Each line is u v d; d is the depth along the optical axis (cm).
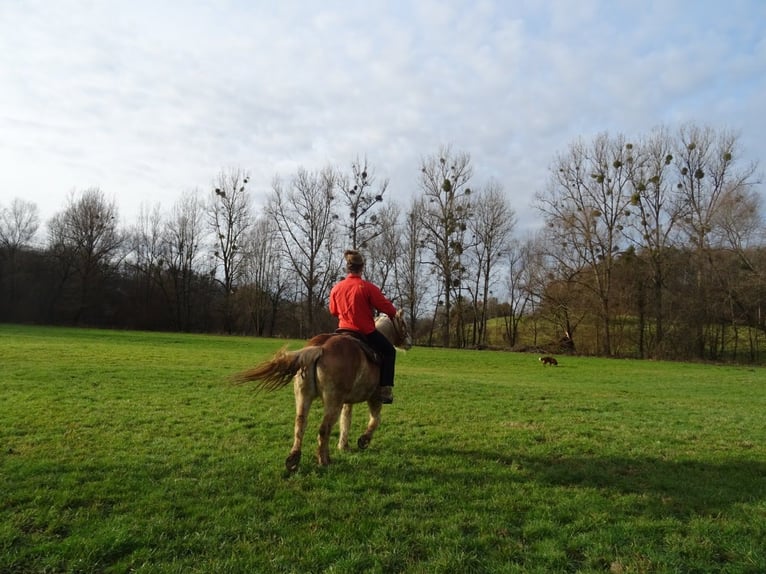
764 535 493
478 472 681
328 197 5981
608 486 640
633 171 4928
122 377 1541
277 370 649
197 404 1152
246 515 511
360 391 702
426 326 6109
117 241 6775
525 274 5978
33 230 6625
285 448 784
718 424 1141
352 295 720
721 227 4534
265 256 6594
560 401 1459
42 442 766
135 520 484
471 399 1418
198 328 6781
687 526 512
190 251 6819
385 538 464
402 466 700
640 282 4862
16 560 404
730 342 4819
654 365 3569
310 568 411
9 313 6275
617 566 426
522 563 434
